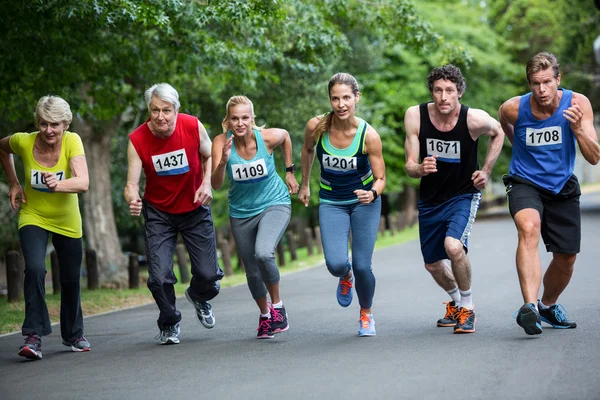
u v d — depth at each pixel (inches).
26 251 671.1
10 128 1717.5
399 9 1325.0
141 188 1824.6
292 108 1852.9
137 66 1343.5
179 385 546.0
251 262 720.3
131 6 973.2
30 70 1210.6
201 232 715.4
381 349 637.9
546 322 716.7
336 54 1342.3
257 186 706.2
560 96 668.1
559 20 3326.8
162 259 704.4
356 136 682.8
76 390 546.6
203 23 1059.3
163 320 717.3
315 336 725.3
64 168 679.1
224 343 713.6
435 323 770.2
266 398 498.0
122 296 1266.0
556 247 673.6
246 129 685.9
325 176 700.7
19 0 1018.7
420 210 719.1
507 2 3814.0
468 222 698.2
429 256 725.9
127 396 521.7
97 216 1747.0
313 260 1895.9
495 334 678.5
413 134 700.7
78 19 1108.5
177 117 697.0
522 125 677.3
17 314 997.2
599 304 832.9
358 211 695.7
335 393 501.4
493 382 507.8
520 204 667.4
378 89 3090.6
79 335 706.8
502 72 3499.0
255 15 1094.4
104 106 1400.1
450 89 674.8
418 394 488.1
